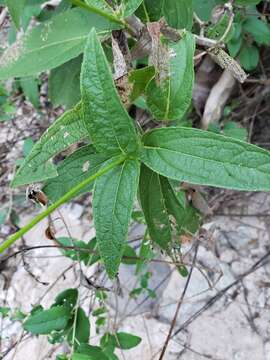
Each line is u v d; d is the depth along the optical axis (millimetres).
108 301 448
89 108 213
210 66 438
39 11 408
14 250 497
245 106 471
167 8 286
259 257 455
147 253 361
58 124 235
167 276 451
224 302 439
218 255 458
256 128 492
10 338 452
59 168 260
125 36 291
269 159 203
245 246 461
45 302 462
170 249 304
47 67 283
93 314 391
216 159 211
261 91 463
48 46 286
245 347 420
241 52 413
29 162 233
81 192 260
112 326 394
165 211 284
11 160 539
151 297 431
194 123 466
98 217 226
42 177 235
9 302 476
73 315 341
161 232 292
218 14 310
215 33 303
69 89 392
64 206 508
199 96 450
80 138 242
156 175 269
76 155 258
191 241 390
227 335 427
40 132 545
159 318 441
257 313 432
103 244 227
